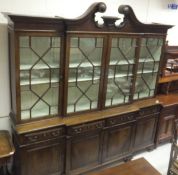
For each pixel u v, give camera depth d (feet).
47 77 7.50
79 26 7.17
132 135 9.71
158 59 9.91
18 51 6.59
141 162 7.13
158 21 10.94
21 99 7.28
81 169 8.72
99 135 8.66
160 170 9.61
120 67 8.82
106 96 8.88
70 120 7.98
